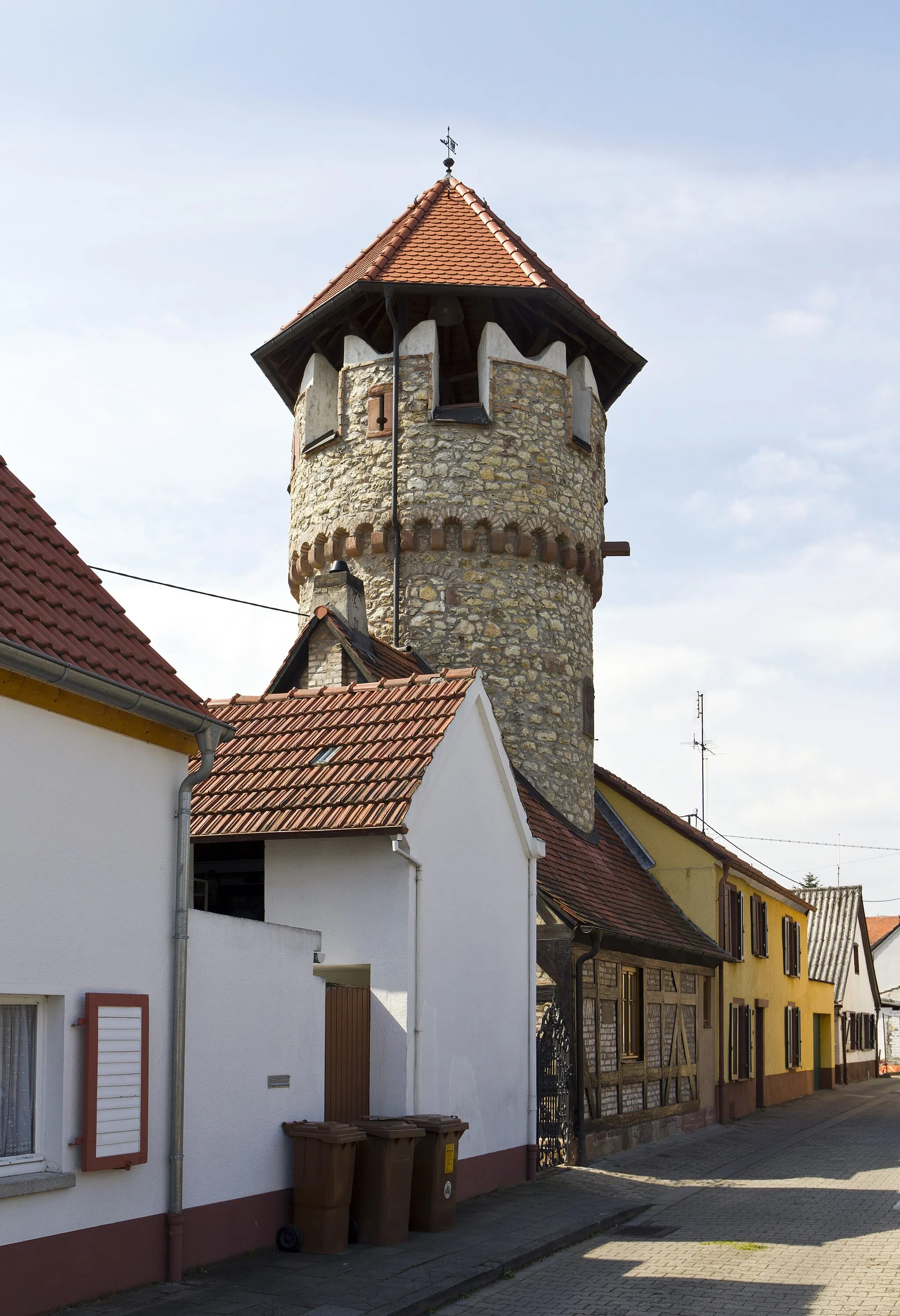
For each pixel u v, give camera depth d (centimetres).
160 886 979
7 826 832
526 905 1614
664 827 2764
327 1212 1091
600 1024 1945
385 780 1321
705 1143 2250
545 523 2278
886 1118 2956
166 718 962
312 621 1969
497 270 2284
